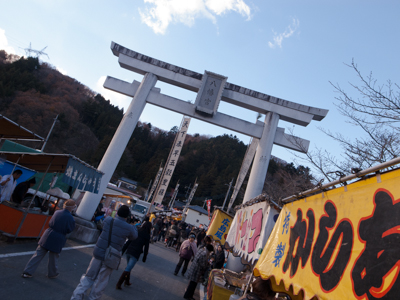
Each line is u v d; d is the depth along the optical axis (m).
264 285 2.61
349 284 1.81
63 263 6.58
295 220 3.16
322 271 2.17
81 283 4.11
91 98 83.19
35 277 5.06
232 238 6.99
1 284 4.31
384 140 5.80
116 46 11.66
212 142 79.31
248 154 16.08
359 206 2.02
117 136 10.81
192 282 7.02
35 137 8.71
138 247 6.29
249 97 11.41
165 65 11.59
